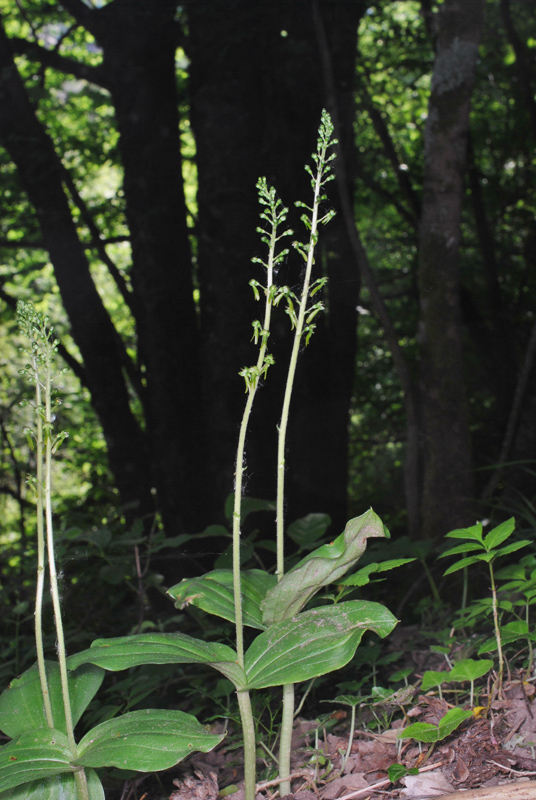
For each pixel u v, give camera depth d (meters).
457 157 3.96
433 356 4.03
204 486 5.02
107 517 5.89
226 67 4.73
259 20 4.80
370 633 2.86
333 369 5.77
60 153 8.26
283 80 4.95
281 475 1.38
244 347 4.73
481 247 8.55
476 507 4.01
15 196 7.21
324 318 5.51
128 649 1.26
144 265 5.15
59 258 5.55
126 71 5.11
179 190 5.23
